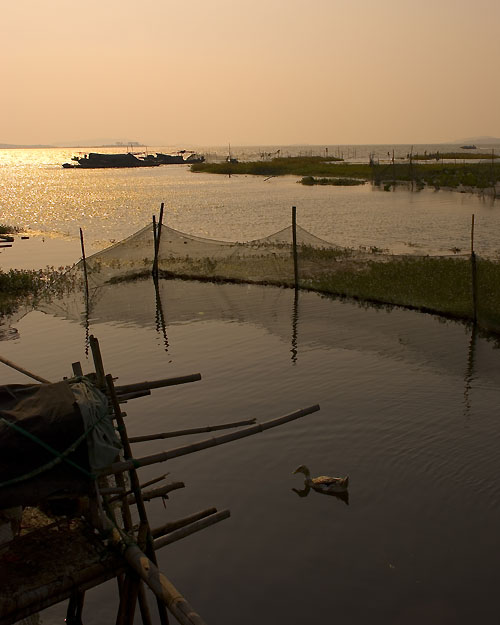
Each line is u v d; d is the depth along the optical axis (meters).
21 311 19.45
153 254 25.64
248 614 6.68
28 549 5.64
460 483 8.91
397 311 18.39
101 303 20.12
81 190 72.38
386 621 6.52
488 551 7.50
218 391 12.52
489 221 36.88
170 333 16.80
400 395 12.04
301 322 17.47
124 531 6.02
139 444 10.39
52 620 6.77
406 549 7.59
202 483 9.20
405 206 45.81
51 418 5.32
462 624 6.44
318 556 7.53
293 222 21.30
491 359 13.98
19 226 41.31
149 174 105.56
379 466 9.46
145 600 5.98
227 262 24.39
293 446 10.17
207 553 7.66
